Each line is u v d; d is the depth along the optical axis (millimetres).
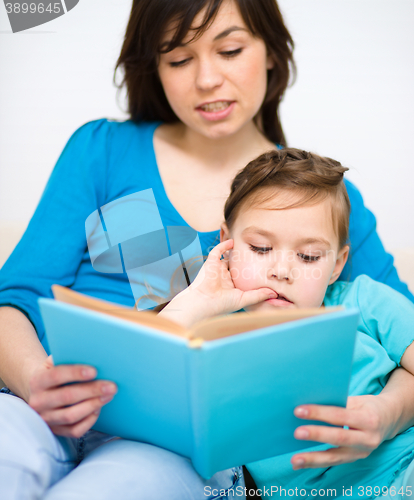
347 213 1116
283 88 1292
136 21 1112
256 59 1076
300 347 617
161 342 585
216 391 601
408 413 878
